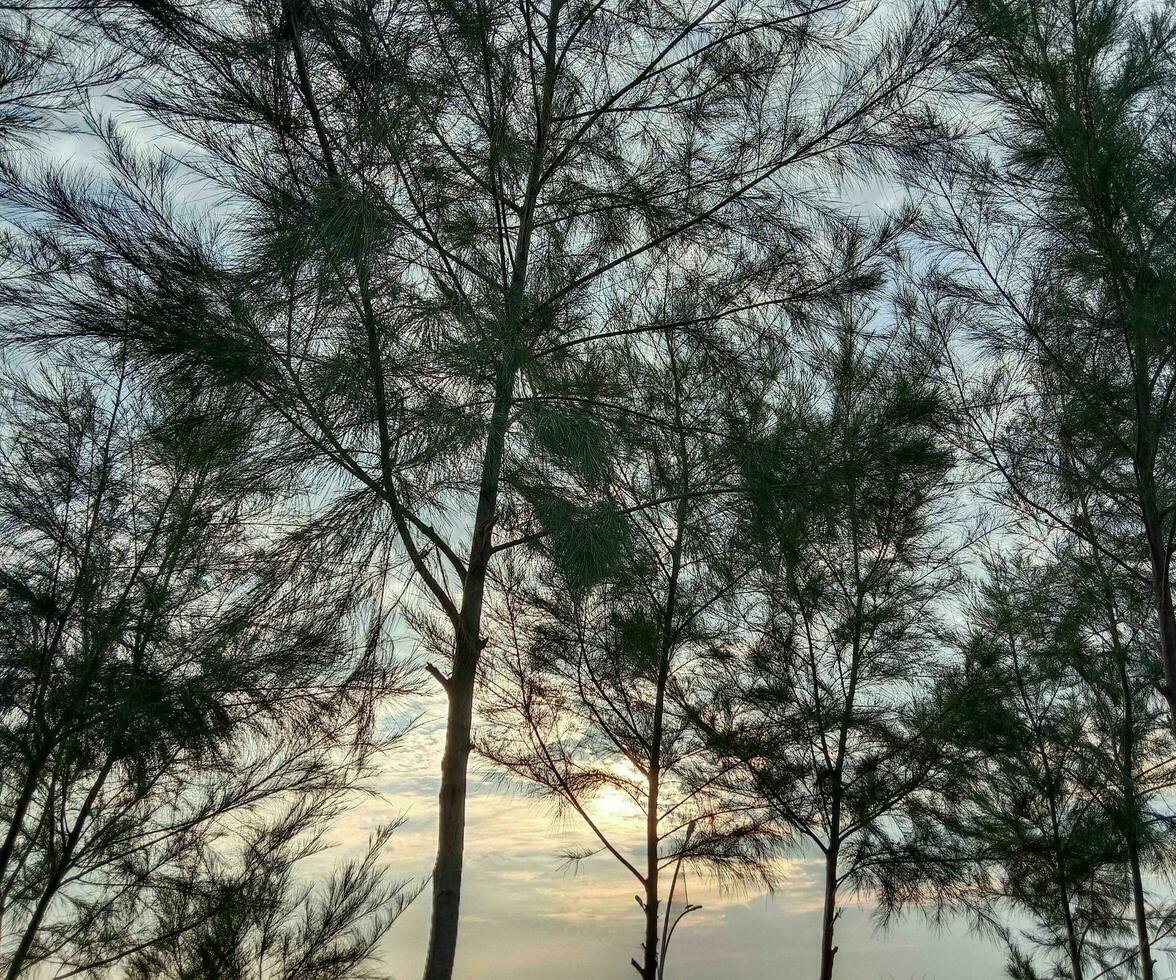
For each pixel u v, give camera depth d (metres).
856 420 3.81
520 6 3.58
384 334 2.91
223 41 3.01
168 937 3.36
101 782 3.36
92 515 3.48
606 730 4.77
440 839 3.41
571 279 3.69
